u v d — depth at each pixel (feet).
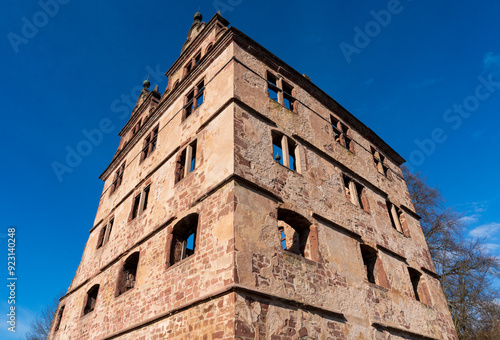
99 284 54.34
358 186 56.29
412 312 48.85
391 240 54.85
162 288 38.45
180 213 41.93
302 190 43.27
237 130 39.70
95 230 68.49
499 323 70.33
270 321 29.96
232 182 35.22
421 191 90.12
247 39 49.65
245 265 31.01
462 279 74.84
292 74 55.11
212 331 28.81
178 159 49.01
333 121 61.21
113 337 42.80
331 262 40.57
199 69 53.83
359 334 38.04
